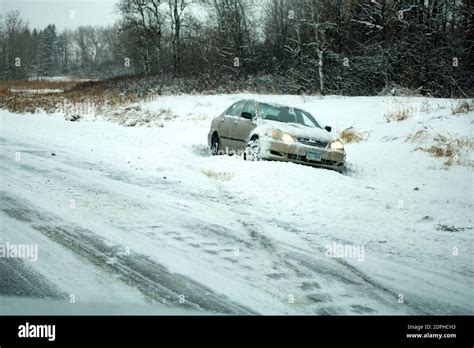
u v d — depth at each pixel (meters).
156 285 3.87
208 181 7.98
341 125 14.74
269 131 9.15
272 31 35.44
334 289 4.01
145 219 5.61
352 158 11.46
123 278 3.95
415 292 4.04
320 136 9.35
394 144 11.94
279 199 6.86
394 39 26.53
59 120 18.23
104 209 5.90
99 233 4.99
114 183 7.39
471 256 4.96
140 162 9.28
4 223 5.12
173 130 16.14
